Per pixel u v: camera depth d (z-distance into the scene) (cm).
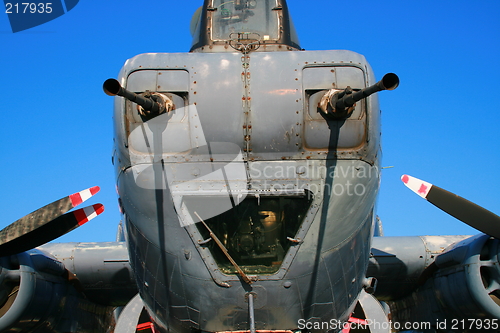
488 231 523
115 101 479
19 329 570
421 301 683
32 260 575
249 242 467
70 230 537
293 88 461
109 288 690
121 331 620
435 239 685
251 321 445
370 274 678
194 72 467
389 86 365
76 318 666
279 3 598
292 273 459
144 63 474
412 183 536
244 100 457
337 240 469
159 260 476
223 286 458
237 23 583
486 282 577
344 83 465
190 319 485
